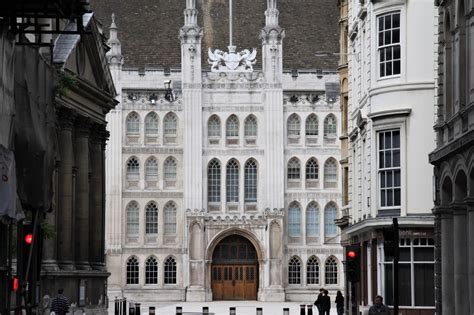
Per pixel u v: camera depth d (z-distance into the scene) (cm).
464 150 4316
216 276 12394
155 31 13538
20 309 3747
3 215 3488
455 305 4603
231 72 12588
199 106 12538
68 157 7006
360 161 6469
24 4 3453
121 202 12369
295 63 13225
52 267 6681
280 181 12494
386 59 5884
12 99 3716
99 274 7631
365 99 6175
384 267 5891
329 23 13775
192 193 12456
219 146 12550
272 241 12325
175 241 12444
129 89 12506
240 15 13888
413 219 5719
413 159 5766
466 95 4341
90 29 7094
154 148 12481
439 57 4912
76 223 7369
